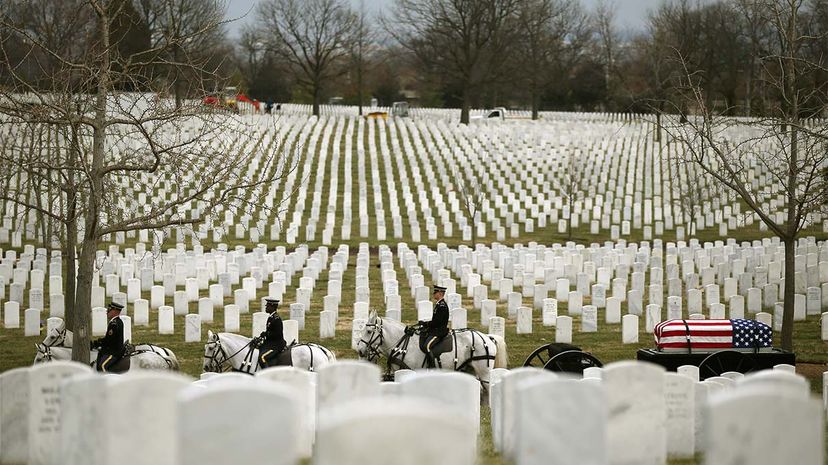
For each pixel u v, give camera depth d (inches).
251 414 308.0
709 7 2962.6
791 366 657.6
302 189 1996.8
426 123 3078.2
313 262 1347.2
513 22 3649.1
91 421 365.7
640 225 1887.3
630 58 4252.0
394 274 1293.1
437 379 450.9
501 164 2375.7
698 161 899.4
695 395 510.6
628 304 1136.2
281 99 4352.9
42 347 759.1
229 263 1326.3
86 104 764.6
